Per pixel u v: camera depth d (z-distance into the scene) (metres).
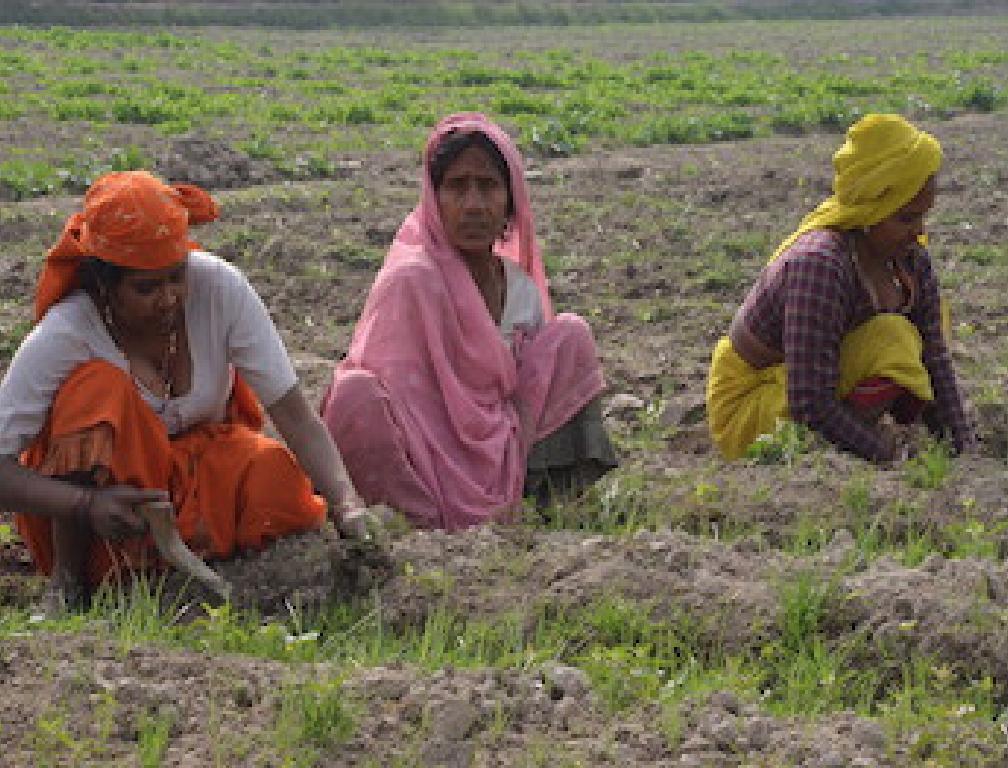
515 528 6.27
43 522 5.93
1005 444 7.68
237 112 21.80
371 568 5.77
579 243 13.30
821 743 4.58
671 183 16.22
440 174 6.47
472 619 5.62
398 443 6.39
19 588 6.05
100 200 5.37
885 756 4.50
